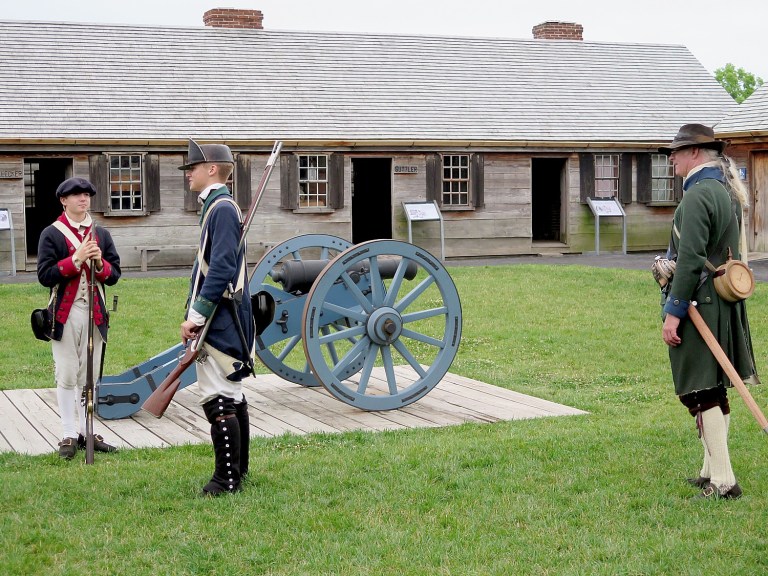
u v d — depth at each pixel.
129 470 5.59
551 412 7.17
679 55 27.56
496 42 25.86
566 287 14.67
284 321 7.50
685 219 4.89
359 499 5.03
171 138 19.81
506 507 4.88
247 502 4.98
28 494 5.12
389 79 23.38
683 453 5.82
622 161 23.45
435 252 22.00
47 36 21.59
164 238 20.00
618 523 4.62
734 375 4.72
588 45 26.84
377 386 8.20
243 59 22.67
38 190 23.48
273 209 20.69
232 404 5.20
